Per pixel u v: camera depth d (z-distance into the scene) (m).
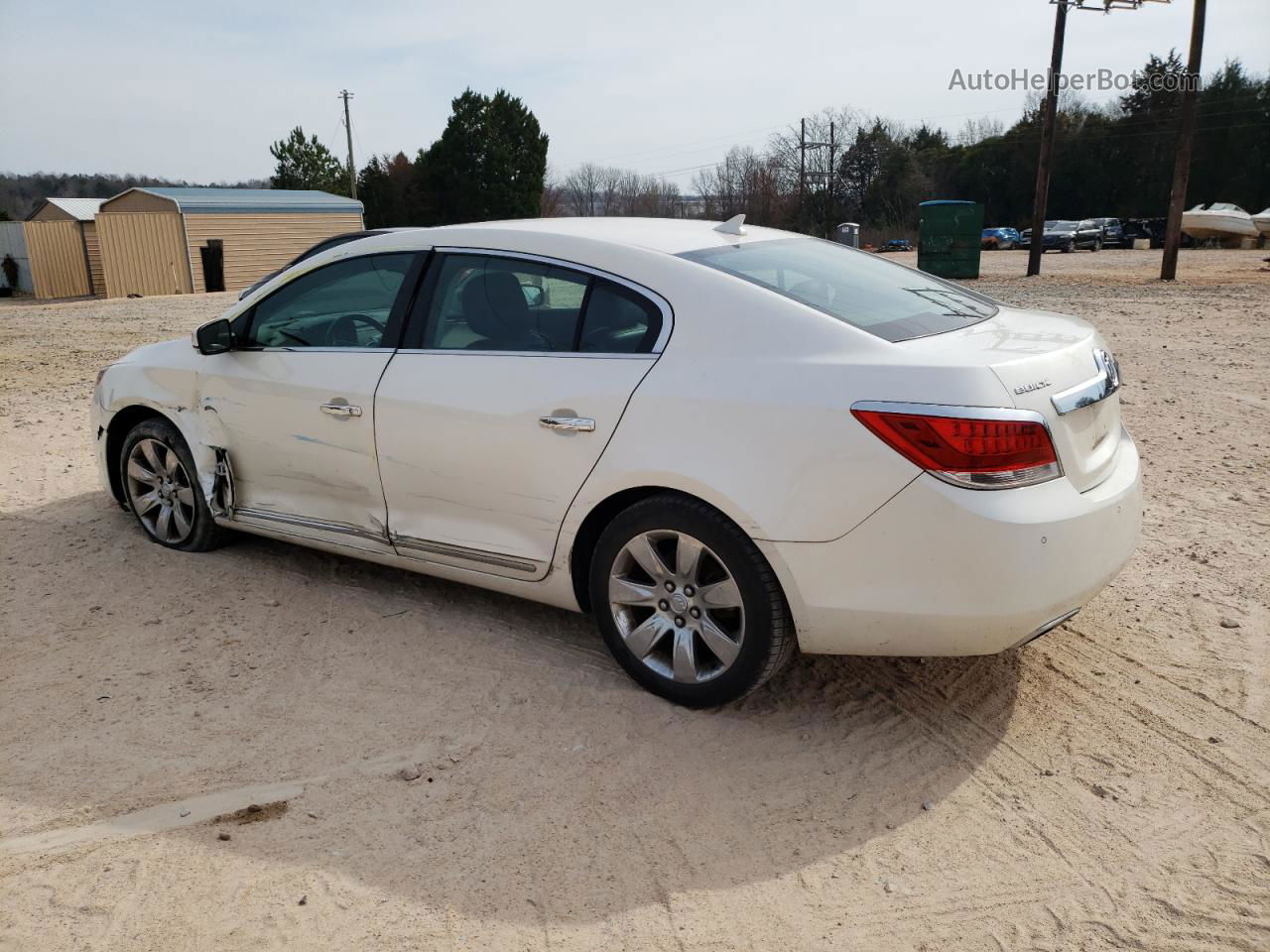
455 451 3.77
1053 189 63.78
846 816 2.94
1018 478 2.94
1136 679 3.68
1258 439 6.96
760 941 2.46
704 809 2.98
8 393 9.88
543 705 3.56
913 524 2.94
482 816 2.95
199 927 2.50
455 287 3.90
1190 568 4.66
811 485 3.04
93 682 3.74
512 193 55.75
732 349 3.25
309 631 4.17
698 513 3.25
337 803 3.00
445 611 4.35
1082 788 3.05
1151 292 18.95
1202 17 20.53
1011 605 2.95
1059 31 24.62
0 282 37.00
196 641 4.07
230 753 3.27
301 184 55.44
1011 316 3.78
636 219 4.23
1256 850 2.75
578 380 3.48
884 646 3.12
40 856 2.76
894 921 2.53
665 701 3.56
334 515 4.28
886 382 2.99
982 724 3.42
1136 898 2.59
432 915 2.55
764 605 3.19
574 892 2.64
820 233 69.50
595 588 3.60
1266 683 3.61
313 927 2.51
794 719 3.46
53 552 5.04
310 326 4.32
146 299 28.20
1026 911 2.55
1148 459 6.50
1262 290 18.67
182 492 4.93
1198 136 59.53
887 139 73.69
